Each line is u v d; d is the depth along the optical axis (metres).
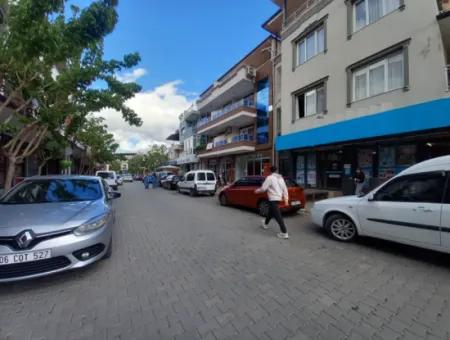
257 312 2.90
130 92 7.96
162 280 3.73
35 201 4.44
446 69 8.01
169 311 2.91
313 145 12.15
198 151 30.45
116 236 6.32
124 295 3.27
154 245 5.53
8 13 5.12
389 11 9.80
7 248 3.10
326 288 3.47
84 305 3.02
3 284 3.51
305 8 14.06
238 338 2.45
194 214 9.61
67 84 7.01
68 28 4.50
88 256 3.60
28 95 7.73
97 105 7.86
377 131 9.30
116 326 2.62
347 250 5.11
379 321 2.71
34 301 3.09
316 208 6.26
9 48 5.13
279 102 17.30
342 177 11.88
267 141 19.41
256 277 3.84
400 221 4.64
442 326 2.61
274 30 18.00
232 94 23.53
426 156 9.05
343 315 2.83
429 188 4.38
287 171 15.49
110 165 69.44
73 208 3.99
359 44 10.71
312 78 13.04
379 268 4.16
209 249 5.23
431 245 4.25
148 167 64.75
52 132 8.81
